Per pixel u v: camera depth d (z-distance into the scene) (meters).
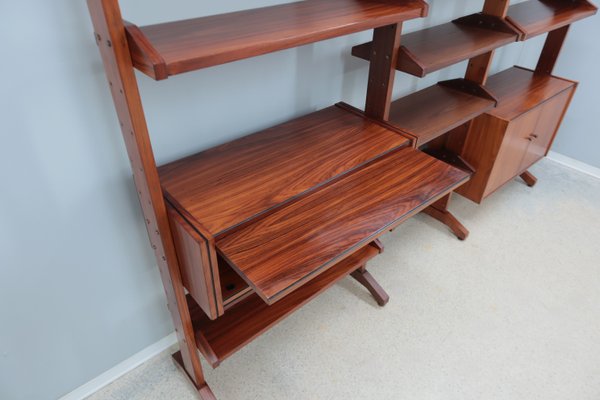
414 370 1.56
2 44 0.83
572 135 2.74
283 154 1.28
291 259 0.94
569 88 2.20
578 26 2.47
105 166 1.10
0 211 0.98
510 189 2.57
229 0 1.11
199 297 1.09
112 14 0.68
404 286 1.90
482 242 2.16
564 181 2.67
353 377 1.53
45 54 0.88
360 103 1.80
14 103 0.89
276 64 1.36
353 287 1.89
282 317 1.39
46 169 1.00
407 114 1.64
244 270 0.91
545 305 1.83
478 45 1.50
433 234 2.20
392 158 1.30
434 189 1.17
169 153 1.24
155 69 0.71
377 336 1.68
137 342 1.51
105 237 1.21
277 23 1.03
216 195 1.10
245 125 1.39
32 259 1.09
